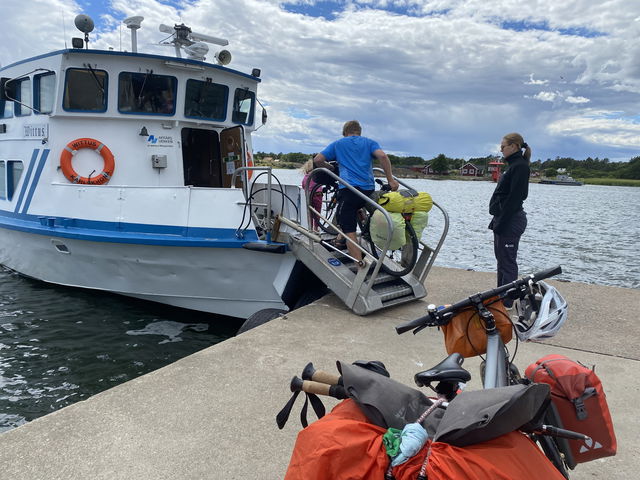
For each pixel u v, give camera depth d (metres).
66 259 7.77
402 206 5.73
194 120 8.17
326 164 6.66
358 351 4.58
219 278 6.73
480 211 38.69
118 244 6.90
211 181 9.19
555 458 2.04
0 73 8.80
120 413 3.33
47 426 3.14
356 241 6.36
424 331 5.16
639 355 4.59
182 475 2.69
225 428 3.17
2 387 5.25
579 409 2.04
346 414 1.61
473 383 3.88
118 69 7.56
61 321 7.14
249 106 9.27
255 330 5.08
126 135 7.82
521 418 1.48
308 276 6.80
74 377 5.54
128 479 2.65
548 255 18.12
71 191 7.36
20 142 8.36
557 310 2.05
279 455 2.89
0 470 2.68
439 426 1.52
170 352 6.26
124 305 7.79
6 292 8.33
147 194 6.77
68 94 7.52
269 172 6.25
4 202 9.03
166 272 6.91
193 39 8.82
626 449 3.06
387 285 6.38
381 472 1.41
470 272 8.23
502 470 1.42
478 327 2.16
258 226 6.48
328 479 1.41
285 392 3.70
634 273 14.92
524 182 5.57
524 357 4.54
